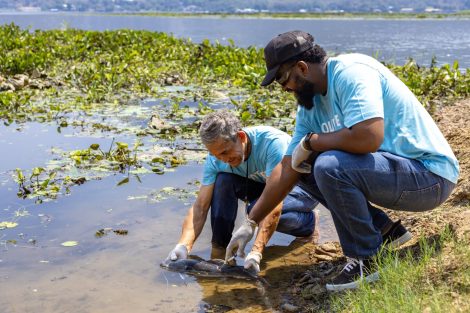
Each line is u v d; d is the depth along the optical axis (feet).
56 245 14.65
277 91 34.01
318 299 11.82
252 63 41.70
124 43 52.31
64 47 47.93
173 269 13.44
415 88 31.32
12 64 38.37
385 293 10.39
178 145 23.21
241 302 12.09
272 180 12.13
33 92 33.22
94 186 18.75
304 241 15.12
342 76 10.96
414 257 11.91
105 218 16.24
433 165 11.34
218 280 13.07
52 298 12.19
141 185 18.83
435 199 11.57
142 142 23.70
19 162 21.07
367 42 81.41
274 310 11.69
